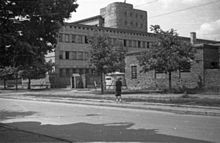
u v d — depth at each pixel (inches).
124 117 617.6
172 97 977.5
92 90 1637.6
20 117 639.8
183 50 1125.1
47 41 409.7
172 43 1138.7
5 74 2095.2
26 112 741.9
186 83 1320.1
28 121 573.9
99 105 943.7
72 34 2615.7
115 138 388.2
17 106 924.6
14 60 382.6
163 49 1122.7
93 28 2778.1
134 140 371.6
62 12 391.5
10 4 346.6
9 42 353.7
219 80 1210.6
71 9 399.2
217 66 1342.3
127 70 1589.6
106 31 2913.4
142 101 933.2
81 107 875.4
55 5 384.2
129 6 4404.5
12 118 623.5
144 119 580.4
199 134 405.1
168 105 813.2
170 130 441.4
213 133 412.8
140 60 1194.0
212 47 1317.7
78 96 1215.6
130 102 929.5
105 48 1291.8
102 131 445.7
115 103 922.1
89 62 1327.5
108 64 1286.9
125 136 400.2
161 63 1121.4
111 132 434.9
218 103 784.3
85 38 2709.2
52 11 384.5
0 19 353.7
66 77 2425.0
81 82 2039.9
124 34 3085.6
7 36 347.9
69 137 403.5
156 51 1136.2
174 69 1127.6
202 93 1106.1
